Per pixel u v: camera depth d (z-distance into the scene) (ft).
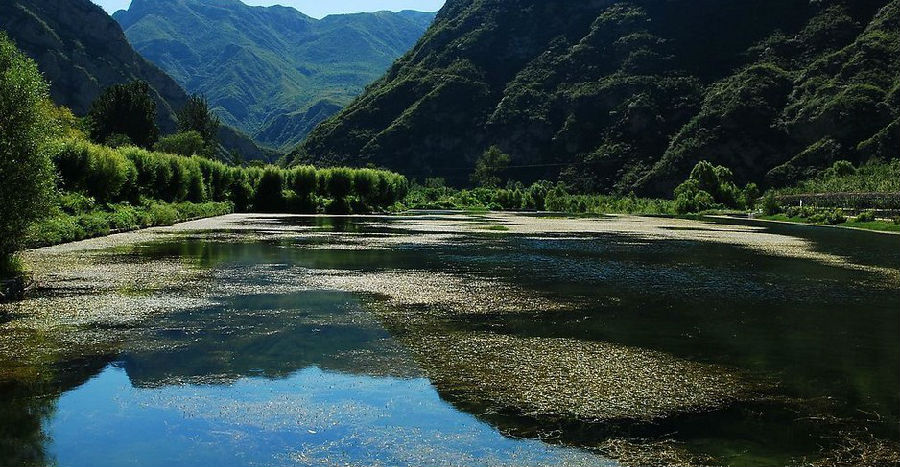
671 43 437.58
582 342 35.68
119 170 130.41
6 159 47.65
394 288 53.16
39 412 24.18
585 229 144.46
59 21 467.52
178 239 99.35
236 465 19.93
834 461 20.79
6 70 48.49
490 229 140.15
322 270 63.98
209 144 369.71
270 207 221.46
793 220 197.06
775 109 349.61
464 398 26.17
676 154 354.33
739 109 352.28
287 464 20.03
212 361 30.83
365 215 217.15
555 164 415.64
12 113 47.96
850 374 30.27
